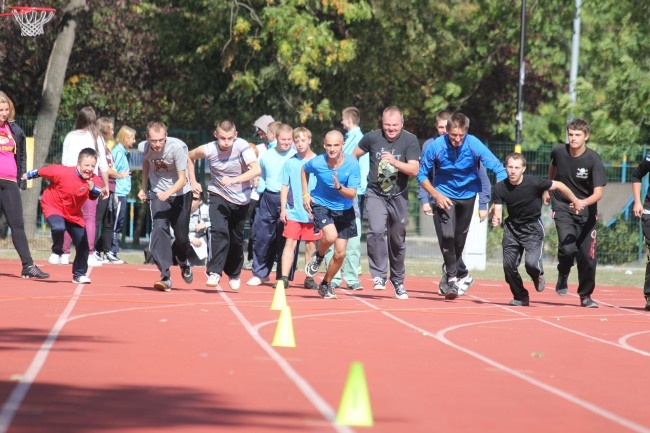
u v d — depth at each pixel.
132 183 79.69
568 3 104.75
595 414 19.84
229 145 39.59
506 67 113.81
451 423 18.14
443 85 110.19
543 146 78.12
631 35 91.25
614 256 78.69
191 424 16.84
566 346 30.20
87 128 48.00
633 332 35.00
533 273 40.97
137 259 64.19
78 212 42.41
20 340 25.80
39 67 91.44
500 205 40.72
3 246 69.88
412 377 22.98
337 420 17.61
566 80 112.88
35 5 88.19
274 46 85.44
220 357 24.27
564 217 41.66
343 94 94.50
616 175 80.38
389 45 93.38
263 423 17.20
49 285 41.47
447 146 40.94
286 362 24.02
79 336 26.91
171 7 91.69
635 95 87.69
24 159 42.84
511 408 19.94
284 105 91.62
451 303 42.19
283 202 42.69
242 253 41.94
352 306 38.62
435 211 42.16
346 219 39.78
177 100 97.06
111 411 17.56
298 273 56.44
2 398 18.23
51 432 15.74
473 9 107.25
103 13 92.44
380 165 41.16
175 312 33.66
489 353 27.69
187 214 40.31
